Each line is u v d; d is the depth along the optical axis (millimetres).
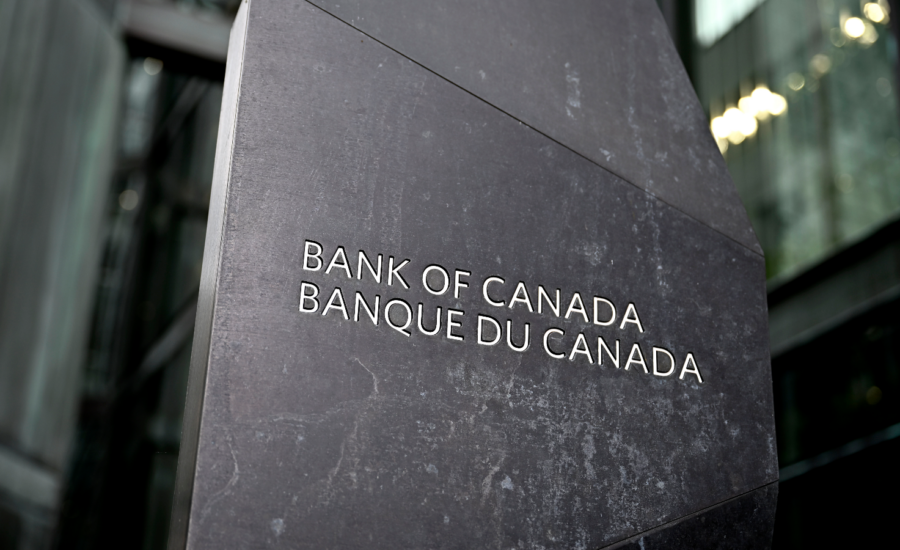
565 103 2037
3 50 5523
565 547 1699
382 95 1795
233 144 1627
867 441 4469
